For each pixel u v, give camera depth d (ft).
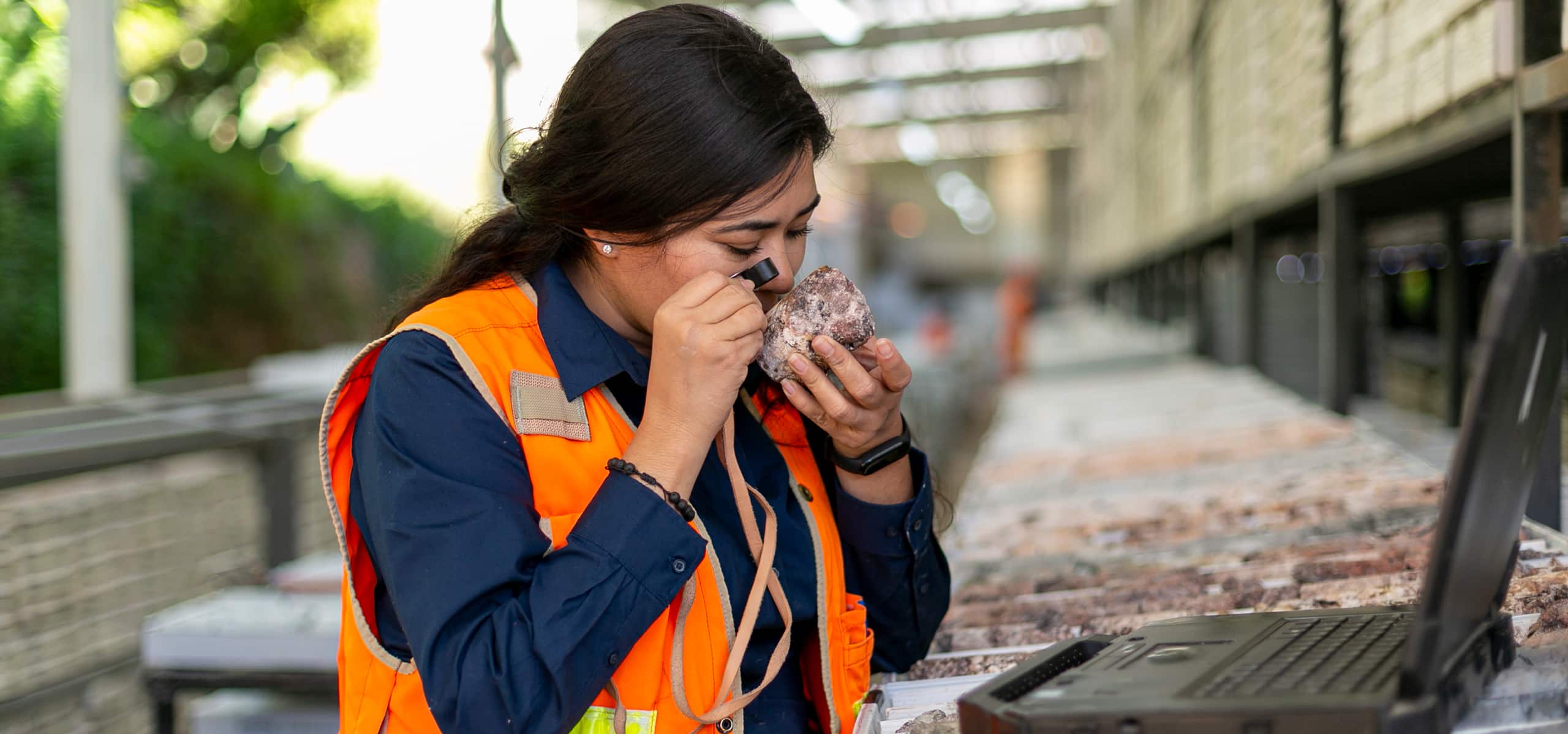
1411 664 2.43
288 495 10.70
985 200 112.06
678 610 3.59
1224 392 13.19
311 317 26.37
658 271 3.69
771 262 3.68
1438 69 5.95
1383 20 7.10
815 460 4.50
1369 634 3.10
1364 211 11.55
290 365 15.84
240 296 23.08
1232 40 12.98
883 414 3.98
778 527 4.07
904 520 4.32
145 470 10.22
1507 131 5.50
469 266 4.00
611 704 3.57
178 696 7.90
